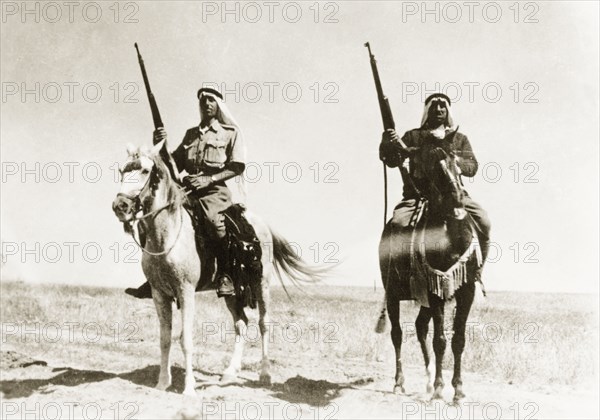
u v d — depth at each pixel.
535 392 8.52
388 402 7.60
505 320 13.27
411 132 8.30
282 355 10.84
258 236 8.84
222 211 8.20
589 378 9.29
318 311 14.92
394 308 8.08
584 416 7.42
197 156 8.46
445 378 9.16
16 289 12.63
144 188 7.11
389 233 7.88
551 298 17.14
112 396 7.14
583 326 12.60
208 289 8.29
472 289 7.51
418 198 7.90
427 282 7.35
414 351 11.25
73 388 7.37
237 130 8.60
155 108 8.42
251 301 8.60
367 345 11.41
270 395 7.89
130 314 13.48
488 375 9.61
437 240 7.31
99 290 14.38
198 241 7.88
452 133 7.71
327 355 11.05
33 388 7.54
